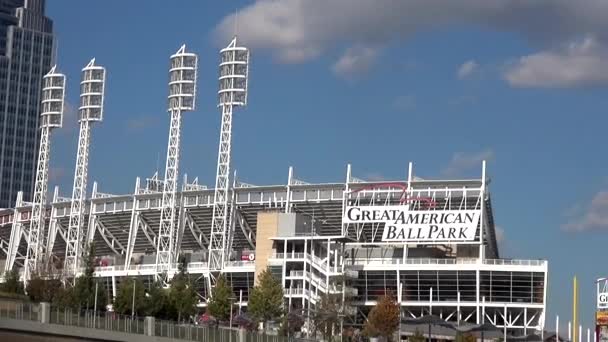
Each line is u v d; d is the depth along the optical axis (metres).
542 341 180.50
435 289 198.38
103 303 160.25
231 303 175.62
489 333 184.75
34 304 95.19
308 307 184.75
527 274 194.50
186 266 196.00
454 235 196.00
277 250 199.62
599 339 174.50
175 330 107.75
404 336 187.88
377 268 199.12
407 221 199.00
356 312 191.25
